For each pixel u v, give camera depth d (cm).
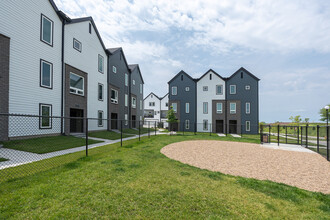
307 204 286
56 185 325
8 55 820
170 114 2403
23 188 310
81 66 1375
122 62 2148
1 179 357
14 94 843
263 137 1266
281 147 1045
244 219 232
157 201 275
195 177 405
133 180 366
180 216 233
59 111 1128
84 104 1384
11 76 833
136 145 921
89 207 250
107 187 323
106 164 486
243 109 2347
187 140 1316
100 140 1084
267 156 750
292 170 530
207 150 866
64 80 1177
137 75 2659
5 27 814
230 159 670
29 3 938
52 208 244
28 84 920
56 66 1119
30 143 794
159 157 622
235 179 402
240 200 290
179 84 2603
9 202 256
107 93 1778
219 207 262
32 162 509
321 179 449
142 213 238
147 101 4425
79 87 1348
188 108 2547
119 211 242
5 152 630
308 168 557
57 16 1139
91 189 312
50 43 1077
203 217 234
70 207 248
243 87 2369
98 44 1627
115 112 1942
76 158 571
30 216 224
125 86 2234
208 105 2477
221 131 2442
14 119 841
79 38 1357
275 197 308
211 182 374
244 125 2323
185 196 296
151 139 1265
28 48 927
